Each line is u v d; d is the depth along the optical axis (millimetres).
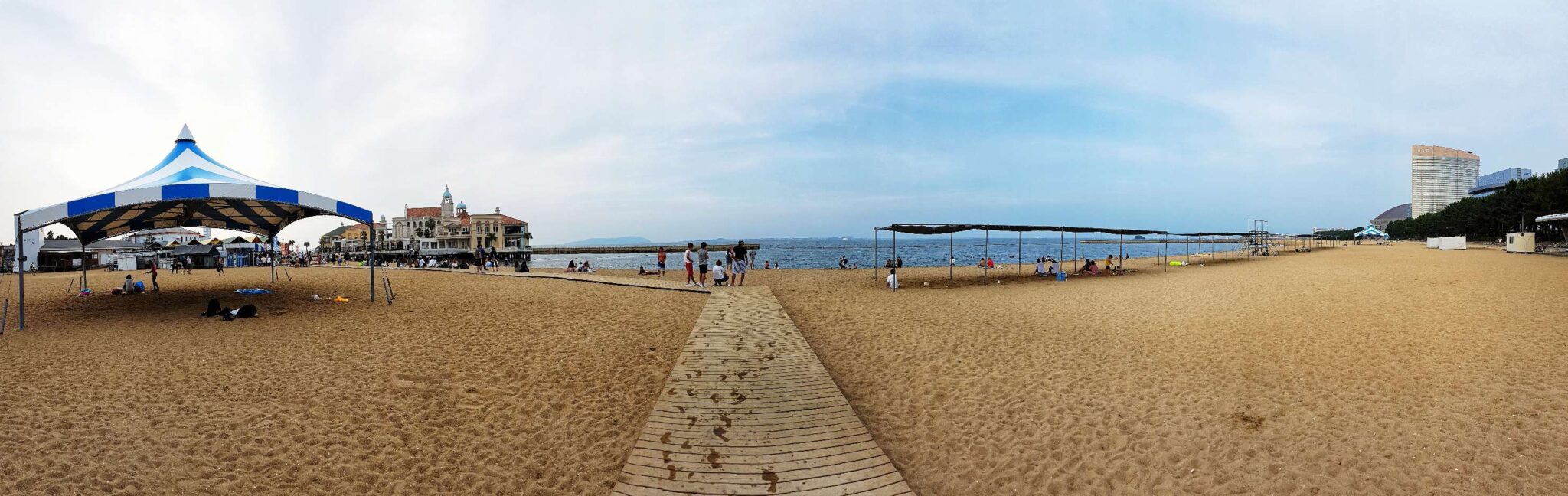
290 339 10172
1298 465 5371
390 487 4953
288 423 6172
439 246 88875
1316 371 8227
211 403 6676
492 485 5039
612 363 8781
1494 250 44406
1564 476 4980
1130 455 5691
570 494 4918
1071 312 14117
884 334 11430
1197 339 10555
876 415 6879
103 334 10453
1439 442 5727
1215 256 50500
